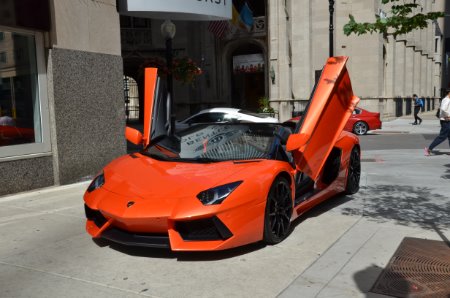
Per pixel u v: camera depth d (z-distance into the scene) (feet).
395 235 15.46
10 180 22.08
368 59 94.38
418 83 140.77
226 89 98.84
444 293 10.89
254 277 11.94
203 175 14.01
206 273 12.21
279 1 86.94
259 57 96.99
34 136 23.66
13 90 22.48
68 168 24.94
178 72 36.58
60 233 15.93
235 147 16.52
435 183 24.61
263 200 13.65
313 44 93.71
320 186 18.72
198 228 12.89
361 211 18.80
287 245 14.44
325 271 12.28
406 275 12.01
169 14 32.83
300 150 16.11
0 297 10.85
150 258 13.33
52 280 11.84
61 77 24.32
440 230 16.03
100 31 26.86
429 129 71.72
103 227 13.83
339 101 17.11
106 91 27.27
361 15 91.76
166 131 20.47
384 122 92.02
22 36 22.90
